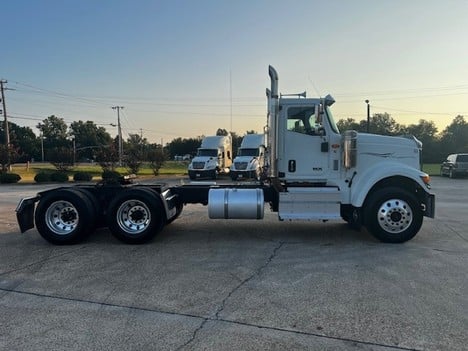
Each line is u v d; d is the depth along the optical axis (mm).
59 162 36375
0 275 5508
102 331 3756
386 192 7219
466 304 4324
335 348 3383
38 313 4195
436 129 69375
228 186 8102
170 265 5922
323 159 7730
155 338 3605
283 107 7730
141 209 7344
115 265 5961
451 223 9398
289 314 4102
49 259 6344
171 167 53938
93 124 128625
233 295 4652
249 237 7875
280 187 7645
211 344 3480
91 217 7355
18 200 15477
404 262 5988
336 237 7828
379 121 66500
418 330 3705
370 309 4207
